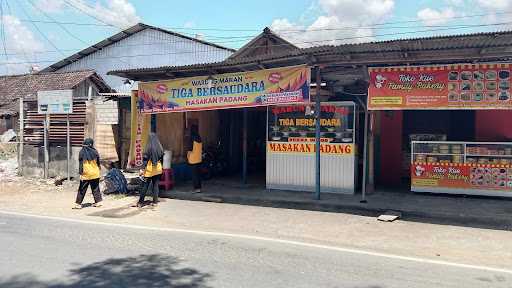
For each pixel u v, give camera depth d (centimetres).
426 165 1152
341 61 986
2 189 1347
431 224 888
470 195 1119
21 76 3644
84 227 843
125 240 736
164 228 842
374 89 995
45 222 891
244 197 1138
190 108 1208
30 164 1540
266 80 1081
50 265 588
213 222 908
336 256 654
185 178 1463
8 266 582
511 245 737
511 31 741
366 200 1073
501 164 1093
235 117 1675
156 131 1345
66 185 1387
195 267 586
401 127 1341
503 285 535
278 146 1240
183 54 3419
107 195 1249
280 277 548
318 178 1087
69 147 1420
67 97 1362
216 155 1573
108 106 1538
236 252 666
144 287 507
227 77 1144
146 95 1282
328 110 1177
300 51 950
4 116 3142
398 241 759
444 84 941
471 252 697
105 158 1512
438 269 598
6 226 847
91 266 586
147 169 1088
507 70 902
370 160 1184
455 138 1292
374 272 578
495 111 1248
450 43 827
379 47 873
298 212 1005
